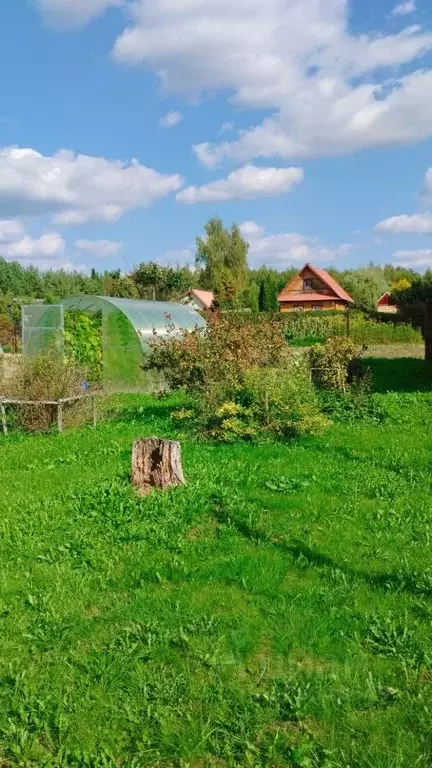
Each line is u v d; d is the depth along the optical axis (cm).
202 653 383
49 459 924
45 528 606
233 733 318
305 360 1438
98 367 1817
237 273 7156
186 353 1173
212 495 690
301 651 387
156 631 411
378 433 1056
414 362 2498
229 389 1080
